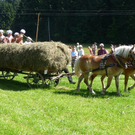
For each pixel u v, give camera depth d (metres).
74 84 11.67
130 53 8.80
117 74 9.20
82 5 60.28
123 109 7.64
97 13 55.28
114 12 51.84
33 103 7.85
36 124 6.22
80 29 58.78
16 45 10.16
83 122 6.56
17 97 8.37
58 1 63.00
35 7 66.81
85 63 9.67
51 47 9.46
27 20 69.00
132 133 6.10
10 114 6.70
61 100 8.29
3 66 10.77
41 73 10.17
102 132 5.99
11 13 71.62
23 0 73.50
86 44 55.81
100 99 8.73
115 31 51.56
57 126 6.26
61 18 60.34
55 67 9.69
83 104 7.96
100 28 56.28
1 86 10.17
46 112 7.13
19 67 10.23
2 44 10.44
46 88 10.27
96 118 6.88
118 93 9.48
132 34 50.16
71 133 5.89
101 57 9.51
